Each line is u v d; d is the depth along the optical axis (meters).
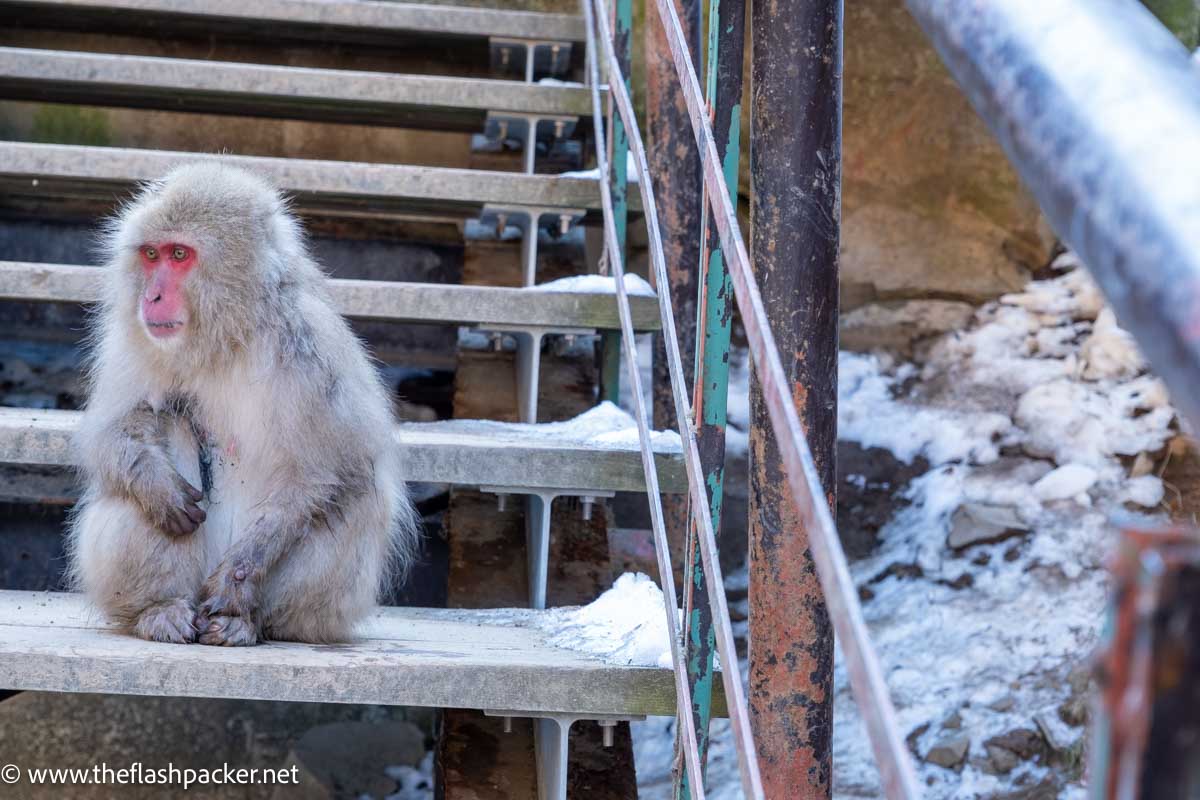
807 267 2.46
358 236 5.64
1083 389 6.10
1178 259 0.71
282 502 2.92
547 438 3.80
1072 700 4.78
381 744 4.45
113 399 3.02
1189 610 0.59
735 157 2.62
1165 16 6.42
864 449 6.06
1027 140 0.89
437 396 5.64
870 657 1.14
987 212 6.54
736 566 5.78
